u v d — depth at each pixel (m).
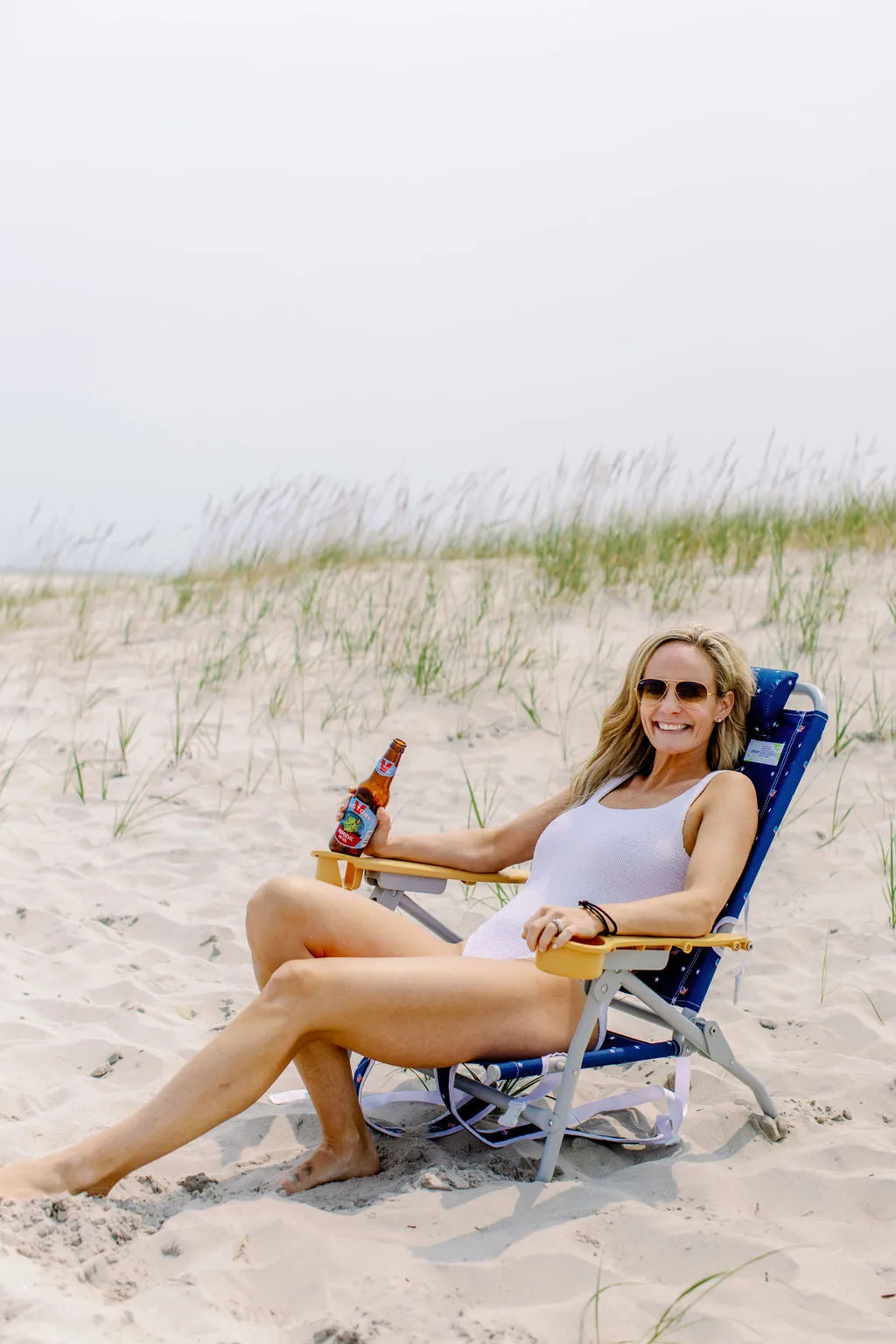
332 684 7.18
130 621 8.66
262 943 2.80
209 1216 2.35
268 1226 2.32
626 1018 3.63
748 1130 2.85
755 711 3.16
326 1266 2.19
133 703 7.11
